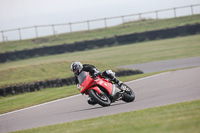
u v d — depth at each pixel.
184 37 142.00
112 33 167.12
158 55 99.94
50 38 164.50
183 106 23.12
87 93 27.62
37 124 25.73
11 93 49.72
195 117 14.66
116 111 26.02
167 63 79.69
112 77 28.41
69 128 19.28
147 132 12.25
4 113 34.69
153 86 40.47
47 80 54.94
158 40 146.12
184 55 91.69
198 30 144.50
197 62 73.12
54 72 65.88
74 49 142.75
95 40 147.50
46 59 118.75
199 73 46.28
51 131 19.45
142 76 52.84
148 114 20.50
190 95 30.34
